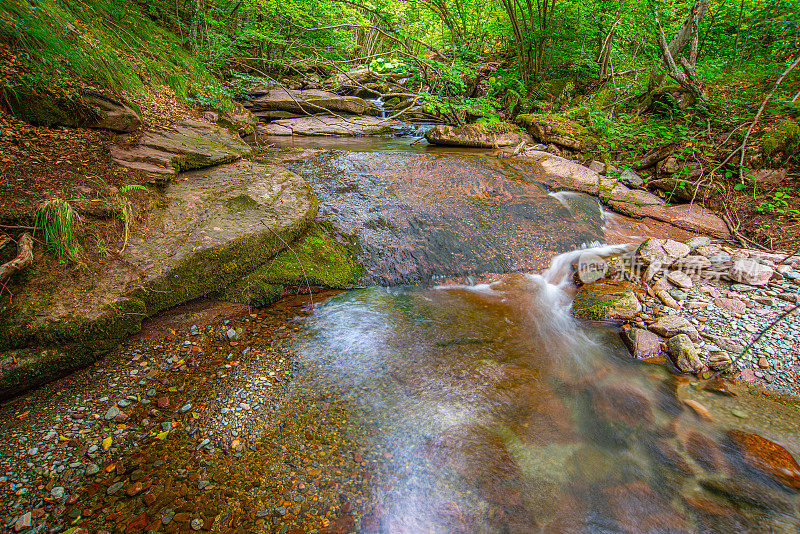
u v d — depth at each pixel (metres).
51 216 3.05
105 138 4.66
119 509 2.08
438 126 8.79
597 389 3.17
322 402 2.86
